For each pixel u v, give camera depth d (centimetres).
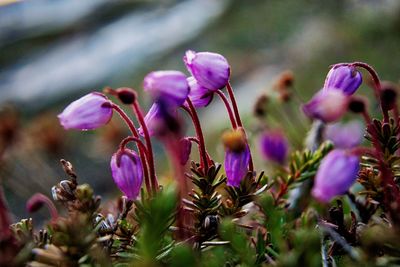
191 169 20
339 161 18
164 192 18
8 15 178
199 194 20
